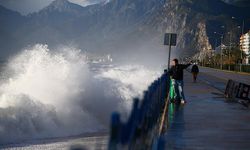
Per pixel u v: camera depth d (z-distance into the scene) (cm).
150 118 827
